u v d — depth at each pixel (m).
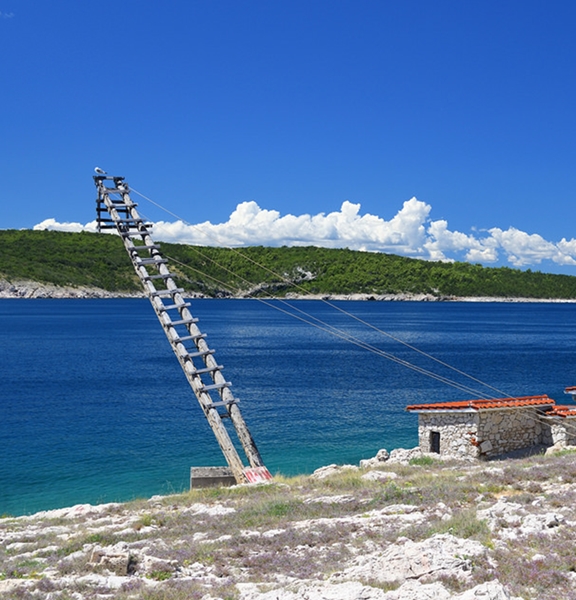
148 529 17.95
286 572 13.16
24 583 12.81
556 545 12.78
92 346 126.31
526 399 33.81
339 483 23.17
